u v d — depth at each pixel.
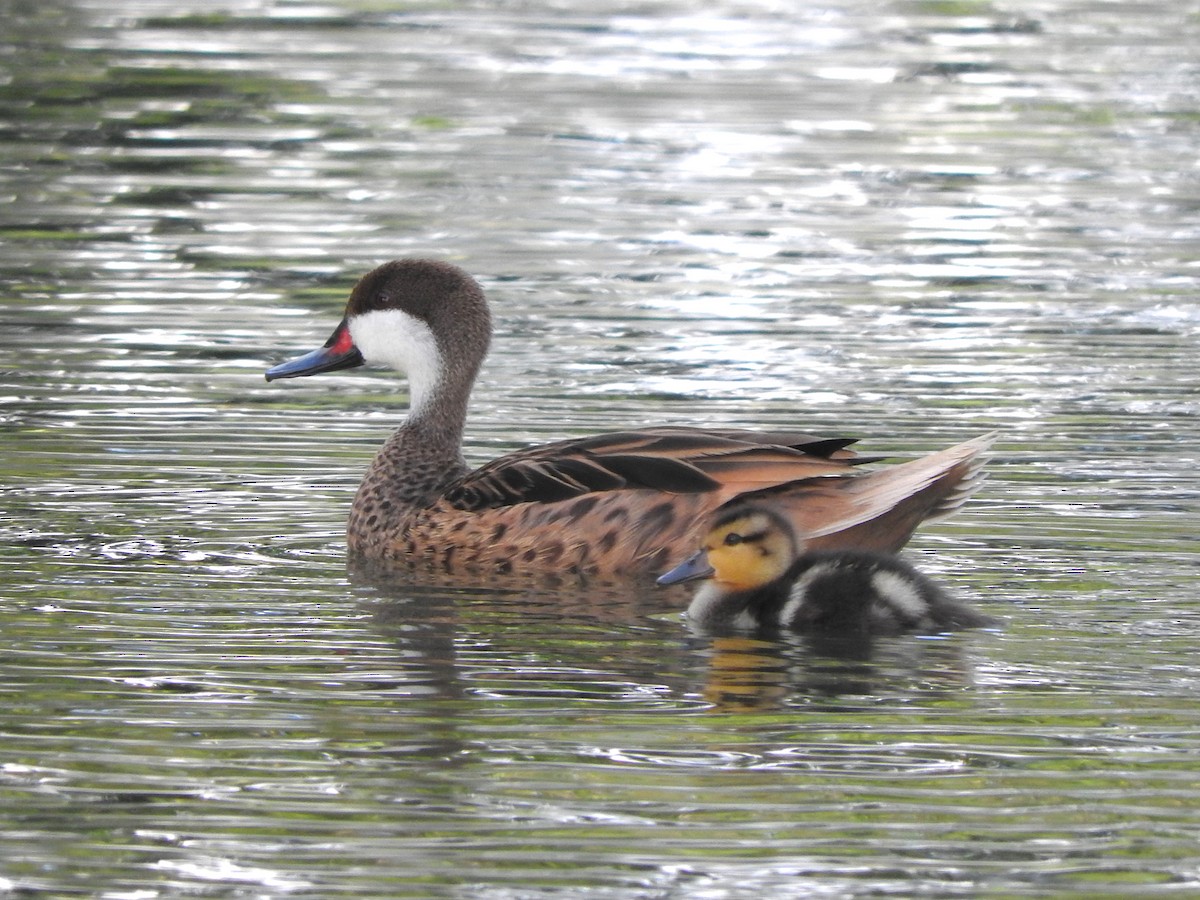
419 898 8.12
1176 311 19.44
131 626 11.26
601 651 11.04
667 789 9.08
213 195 23.56
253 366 17.66
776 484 12.41
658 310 19.38
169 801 8.95
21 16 32.56
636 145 25.69
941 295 19.98
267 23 32.44
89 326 18.77
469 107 27.44
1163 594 11.84
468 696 10.21
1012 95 28.44
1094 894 8.13
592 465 12.86
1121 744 9.53
